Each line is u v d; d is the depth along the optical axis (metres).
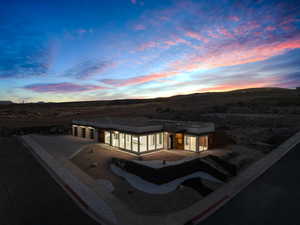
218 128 41.34
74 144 26.83
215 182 15.03
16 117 71.50
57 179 15.16
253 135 34.12
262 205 11.74
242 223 9.84
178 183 14.31
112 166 17.77
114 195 12.47
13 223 9.48
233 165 16.72
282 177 16.25
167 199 12.04
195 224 9.69
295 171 17.56
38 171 16.94
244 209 11.26
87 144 26.61
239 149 24.36
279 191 13.70
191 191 13.20
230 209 11.25
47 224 9.41
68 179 15.03
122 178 15.23
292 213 10.85
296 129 37.25
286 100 82.81
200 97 149.25
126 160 17.00
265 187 14.37
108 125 26.16
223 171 16.30
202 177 15.59
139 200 11.87
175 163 15.56
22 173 16.42
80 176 15.70
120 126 23.89
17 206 11.10
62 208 10.92
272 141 29.55
